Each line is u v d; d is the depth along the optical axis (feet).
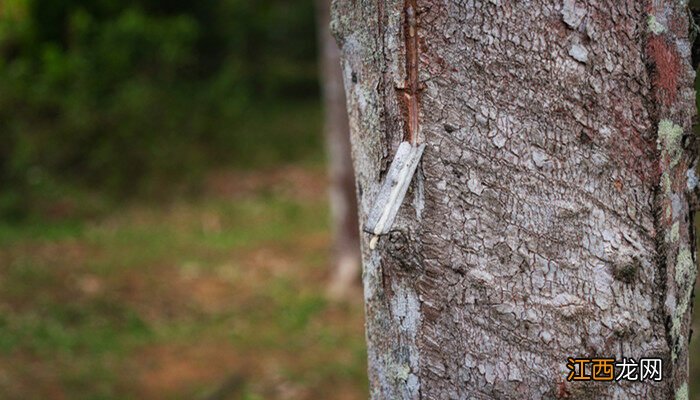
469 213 4.66
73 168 30.40
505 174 4.62
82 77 31.12
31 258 22.97
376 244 4.99
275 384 17.08
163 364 17.76
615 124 4.65
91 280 21.88
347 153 22.03
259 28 49.57
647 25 4.61
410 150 4.66
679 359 5.08
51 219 26.89
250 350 18.76
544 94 4.58
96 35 33.06
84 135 30.32
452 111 4.62
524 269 4.68
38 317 19.16
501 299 4.70
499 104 4.59
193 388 16.72
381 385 5.22
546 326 4.71
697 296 16.40
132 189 30.73
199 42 44.86
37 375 16.43
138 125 31.60
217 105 36.42
